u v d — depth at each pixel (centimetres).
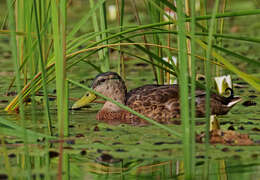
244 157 927
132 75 1853
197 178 829
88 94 1386
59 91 934
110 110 1344
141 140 1048
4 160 938
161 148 988
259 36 2319
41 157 952
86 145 1017
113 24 2577
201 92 1330
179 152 960
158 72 1445
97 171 879
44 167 899
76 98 1448
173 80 1539
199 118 1273
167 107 1328
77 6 3447
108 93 1362
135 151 971
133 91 1414
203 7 1271
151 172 870
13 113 1312
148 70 1952
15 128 1084
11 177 851
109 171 879
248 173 848
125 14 3073
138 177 848
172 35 2420
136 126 1209
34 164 915
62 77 914
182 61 756
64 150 985
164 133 1111
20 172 875
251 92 1526
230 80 1405
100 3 1088
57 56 933
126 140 1050
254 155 935
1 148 999
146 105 1338
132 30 1009
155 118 1323
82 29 2645
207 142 813
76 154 966
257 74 1736
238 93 1512
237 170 864
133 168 891
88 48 1189
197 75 1697
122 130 1151
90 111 1398
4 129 1099
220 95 1344
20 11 1374
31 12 1216
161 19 1272
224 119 1220
